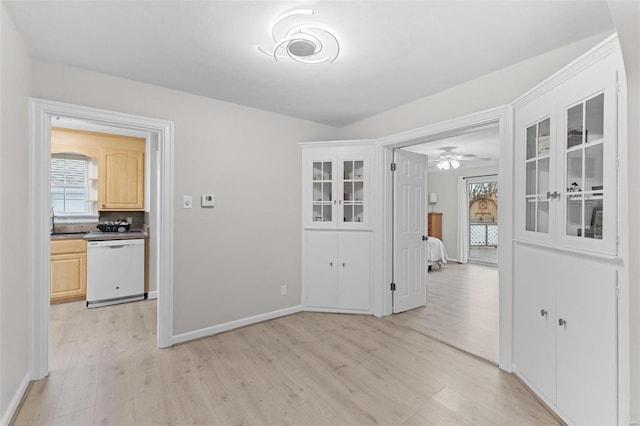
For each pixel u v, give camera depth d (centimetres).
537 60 218
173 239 275
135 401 193
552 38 196
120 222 463
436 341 285
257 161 330
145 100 262
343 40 197
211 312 298
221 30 187
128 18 176
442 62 227
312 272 368
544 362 191
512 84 231
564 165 174
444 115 279
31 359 213
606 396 145
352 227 356
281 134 349
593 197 155
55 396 197
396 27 183
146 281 425
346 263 359
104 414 181
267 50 209
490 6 164
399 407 189
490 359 250
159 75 248
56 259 388
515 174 222
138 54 215
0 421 163
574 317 165
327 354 258
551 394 183
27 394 199
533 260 202
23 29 186
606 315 145
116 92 249
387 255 349
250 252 325
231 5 164
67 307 379
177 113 278
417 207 383
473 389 208
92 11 169
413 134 303
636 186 114
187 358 250
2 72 164
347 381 217
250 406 189
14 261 185
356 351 264
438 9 167
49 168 222
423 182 391
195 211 288
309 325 323
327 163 366
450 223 770
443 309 378
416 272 383
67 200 443
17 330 190
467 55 217
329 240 363
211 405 190
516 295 223
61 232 435
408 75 248
